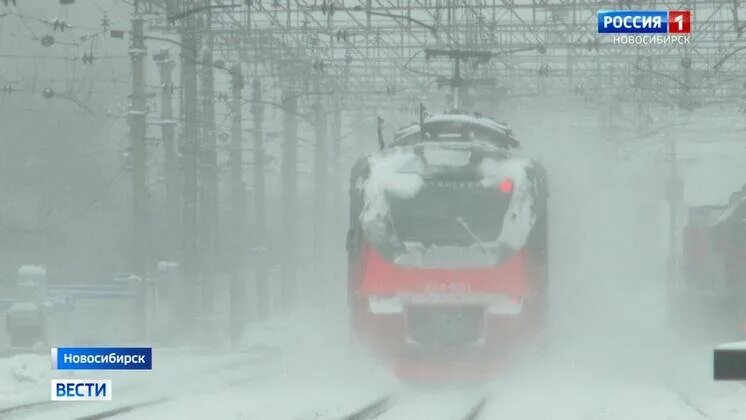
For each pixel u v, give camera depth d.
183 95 64.88
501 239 37.59
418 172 38.56
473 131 42.16
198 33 65.75
